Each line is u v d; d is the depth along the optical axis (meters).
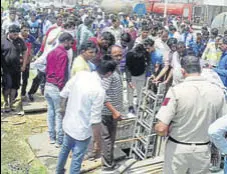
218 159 4.34
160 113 3.47
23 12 17.91
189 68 3.51
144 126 6.11
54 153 5.82
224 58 6.64
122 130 6.19
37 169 5.23
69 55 5.94
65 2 37.41
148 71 7.25
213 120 3.50
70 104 4.33
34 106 7.83
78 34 9.16
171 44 6.84
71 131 4.31
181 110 3.43
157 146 6.05
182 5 33.59
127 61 7.21
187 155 3.48
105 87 4.81
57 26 8.52
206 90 3.46
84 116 4.23
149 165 5.55
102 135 5.02
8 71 7.29
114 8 24.75
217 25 21.25
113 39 5.99
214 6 30.88
